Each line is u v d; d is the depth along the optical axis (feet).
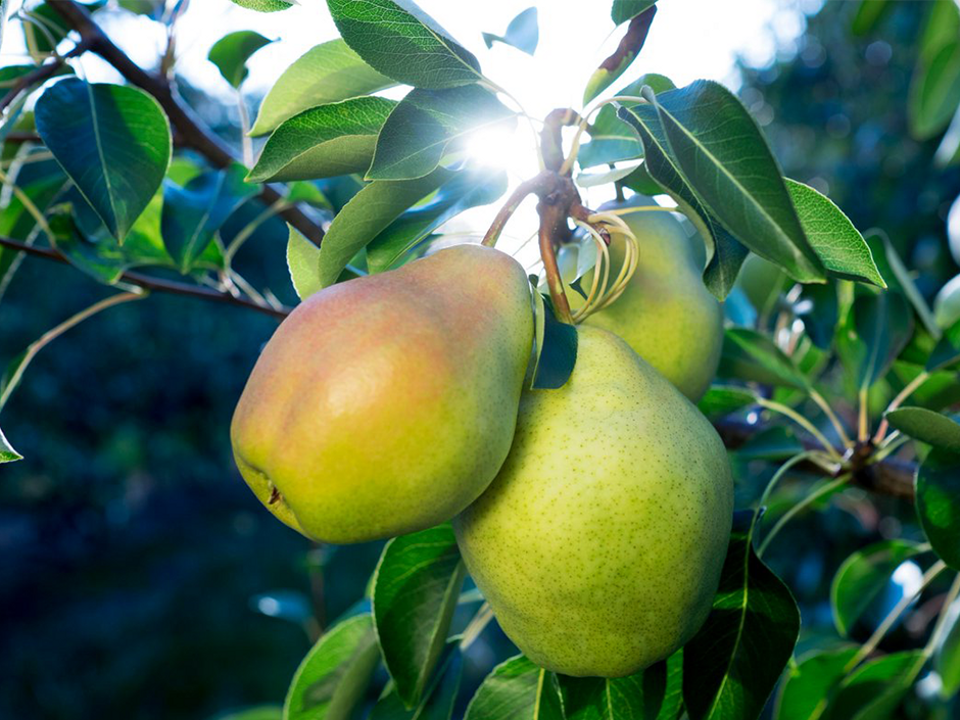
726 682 0.85
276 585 6.66
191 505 8.47
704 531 0.75
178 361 5.95
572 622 0.76
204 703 5.63
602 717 0.86
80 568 7.38
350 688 1.12
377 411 0.68
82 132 1.01
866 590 1.43
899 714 1.64
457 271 0.76
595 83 0.89
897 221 4.01
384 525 0.71
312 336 0.70
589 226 0.86
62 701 5.81
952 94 2.50
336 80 1.05
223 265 1.36
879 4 2.62
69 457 5.67
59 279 5.64
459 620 3.74
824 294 1.32
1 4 0.83
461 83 0.82
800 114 5.03
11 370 1.31
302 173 0.86
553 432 0.76
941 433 0.94
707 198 0.69
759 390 1.59
